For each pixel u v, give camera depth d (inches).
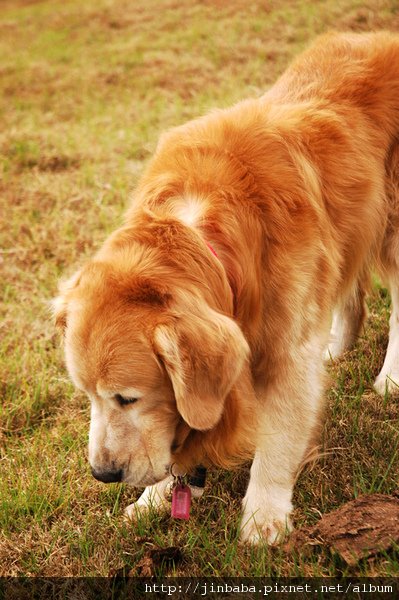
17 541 57.4
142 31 176.7
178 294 48.1
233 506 57.3
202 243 49.6
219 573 52.6
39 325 77.2
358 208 58.1
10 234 92.0
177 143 55.1
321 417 57.9
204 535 54.7
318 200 55.5
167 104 126.7
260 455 55.4
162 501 58.1
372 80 60.0
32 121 131.7
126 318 48.0
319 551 51.8
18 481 61.0
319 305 55.4
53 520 58.9
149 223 50.8
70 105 139.1
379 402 63.1
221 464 53.5
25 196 101.3
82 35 187.0
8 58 179.9
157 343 47.2
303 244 53.7
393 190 60.6
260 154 54.1
